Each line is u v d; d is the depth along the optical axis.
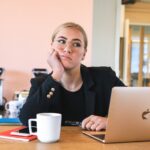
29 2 2.66
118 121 0.92
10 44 2.66
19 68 2.67
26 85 2.68
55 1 2.69
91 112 1.45
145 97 0.94
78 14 2.71
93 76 1.56
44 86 1.29
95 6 3.17
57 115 0.96
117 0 3.21
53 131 0.93
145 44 4.31
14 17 2.66
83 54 1.39
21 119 1.25
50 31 2.69
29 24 2.67
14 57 2.67
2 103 2.31
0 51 2.65
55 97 1.32
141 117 0.95
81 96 1.48
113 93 0.90
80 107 1.46
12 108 1.88
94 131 1.12
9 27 2.65
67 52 1.32
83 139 0.99
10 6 2.65
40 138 0.94
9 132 1.04
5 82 2.64
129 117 0.93
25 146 0.89
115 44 3.21
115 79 1.64
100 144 0.93
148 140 0.99
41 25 2.68
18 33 2.67
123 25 3.37
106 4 3.20
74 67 1.37
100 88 1.53
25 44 2.68
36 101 1.27
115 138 0.94
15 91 2.56
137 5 3.91
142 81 4.31
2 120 1.30
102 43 3.19
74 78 1.44
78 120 1.43
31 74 2.67
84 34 1.39
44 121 0.92
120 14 3.20
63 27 1.36
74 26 1.37
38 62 2.69
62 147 0.88
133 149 0.88
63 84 1.46
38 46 2.69
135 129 0.95
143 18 4.03
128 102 0.92
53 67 1.31
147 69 4.38
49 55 1.32
